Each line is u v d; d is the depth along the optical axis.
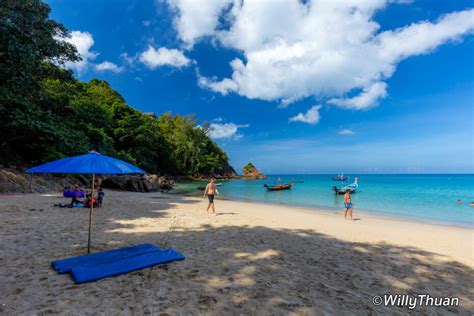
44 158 20.81
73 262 4.16
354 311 3.20
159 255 4.71
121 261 4.28
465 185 50.34
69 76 23.92
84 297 3.12
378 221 11.95
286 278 4.16
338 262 5.23
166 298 3.21
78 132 22.28
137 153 43.03
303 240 7.09
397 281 4.38
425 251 6.50
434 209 17.25
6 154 18.61
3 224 6.96
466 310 3.48
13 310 2.75
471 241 8.07
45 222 7.53
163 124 70.06
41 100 19.67
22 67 15.38
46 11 17.66
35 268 4.03
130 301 3.08
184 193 26.20
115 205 12.48
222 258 5.04
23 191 14.65
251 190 35.69
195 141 66.00
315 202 21.14
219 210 13.34
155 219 9.23
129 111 47.66
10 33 13.71
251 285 3.77
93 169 3.67
